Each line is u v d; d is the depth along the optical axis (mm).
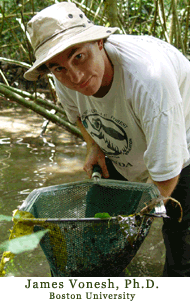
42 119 3504
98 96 1112
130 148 1217
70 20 919
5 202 1840
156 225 1761
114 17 1962
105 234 861
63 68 917
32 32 951
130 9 4086
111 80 1051
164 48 1103
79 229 854
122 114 1112
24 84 4449
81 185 1123
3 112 3680
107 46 1038
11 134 2998
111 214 1134
